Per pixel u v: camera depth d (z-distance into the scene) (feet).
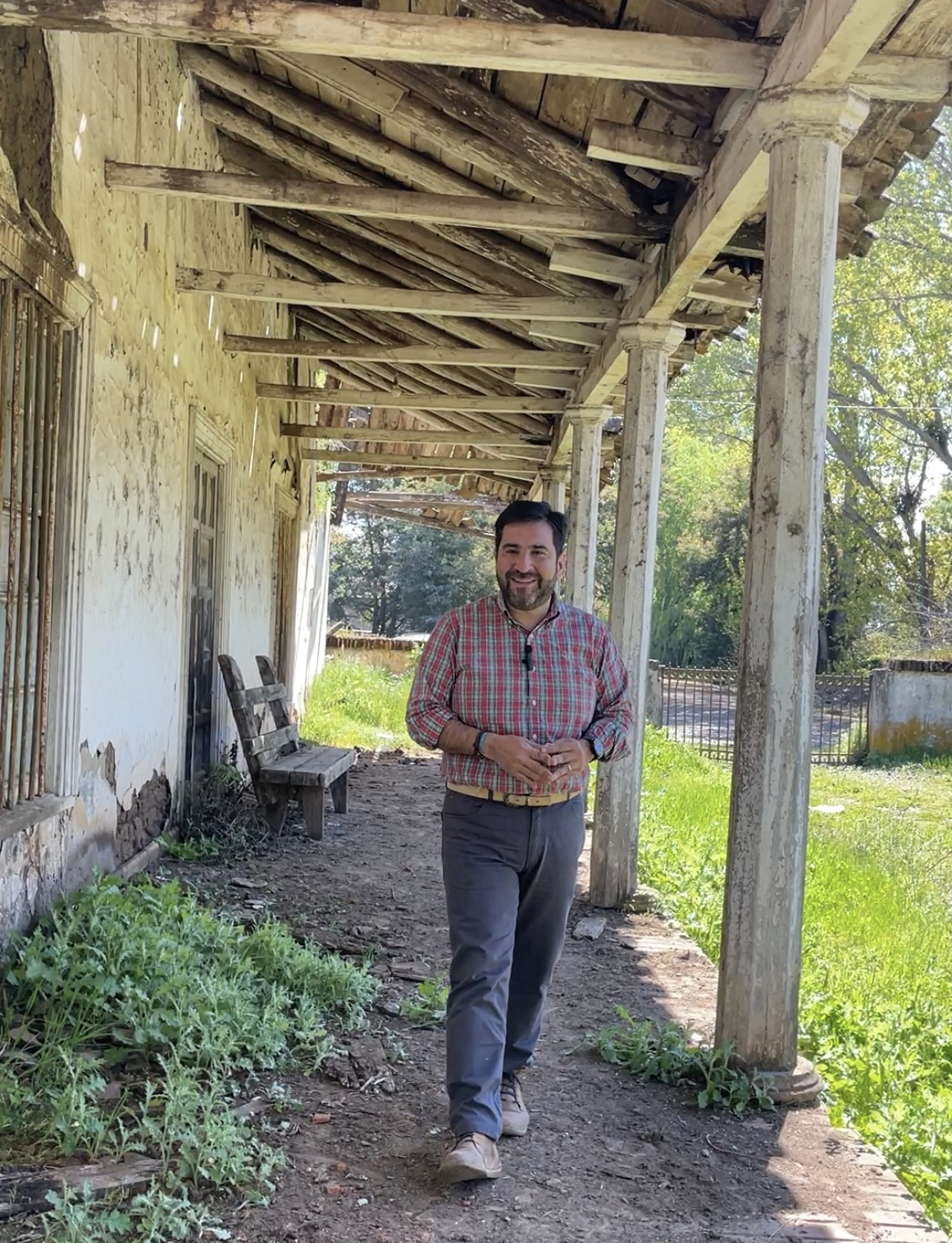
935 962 21.74
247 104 23.16
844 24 9.87
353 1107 11.19
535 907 10.51
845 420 99.19
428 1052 12.75
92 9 10.93
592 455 27.84
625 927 18.94
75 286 14.29
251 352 26.76
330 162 22.71
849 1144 11.03
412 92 16.66
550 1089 12.05
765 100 11.67
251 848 22.71
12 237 11.99
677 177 16.31
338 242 28.04
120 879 16.28
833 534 106.22
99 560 16.34
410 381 37.81
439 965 15.96
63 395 14.70
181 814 22.88
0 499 12.60
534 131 16.46
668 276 16.84
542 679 10.14
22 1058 10.73
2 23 11.03
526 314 21.30
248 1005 12.68
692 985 15.99
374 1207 9.29
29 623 13.79
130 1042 11.36
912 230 89.25
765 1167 10.46
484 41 11.48
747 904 12.01
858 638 108.68
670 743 52.31
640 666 19.86
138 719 19.04
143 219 18.35
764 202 15.03
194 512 24.44
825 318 11.84
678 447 138.00
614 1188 9.87
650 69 11.73
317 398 32.37
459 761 10.20
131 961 12.67
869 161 14.39
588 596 27.73
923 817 41.98
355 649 88.28
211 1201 9.21
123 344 17.25
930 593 101.96
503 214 16.75
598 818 20.07
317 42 11.28
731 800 12.25
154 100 19.17
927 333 90.68
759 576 11.96
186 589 22.57
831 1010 17.11
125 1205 8.89
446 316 27.99
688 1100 11.85
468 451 51.88
